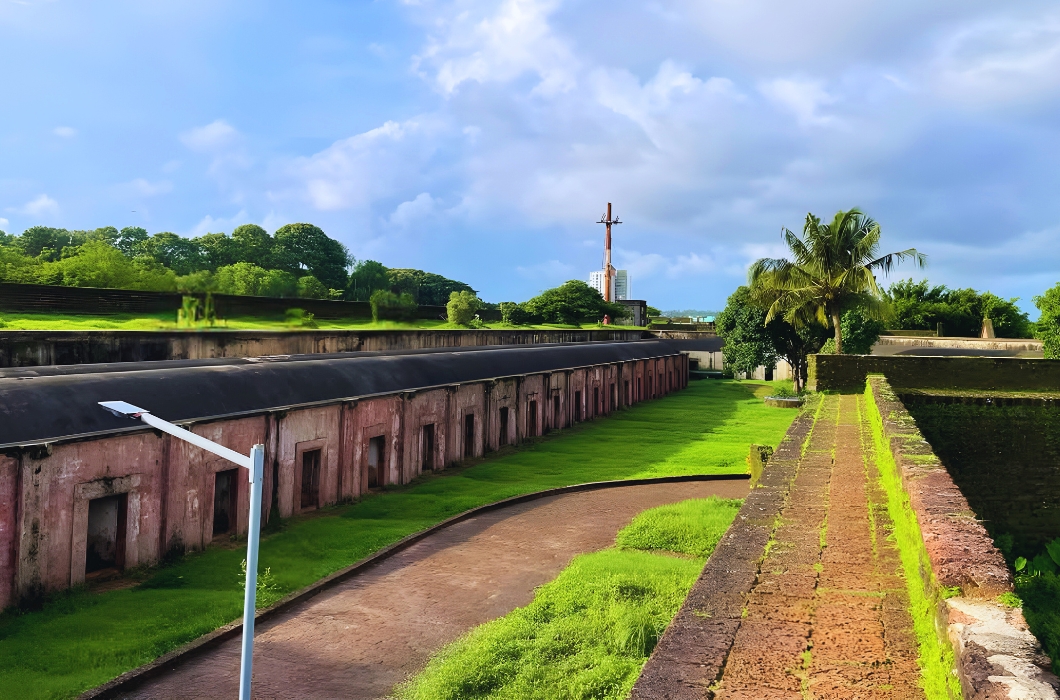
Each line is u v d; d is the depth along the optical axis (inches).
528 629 462.9
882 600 253.3
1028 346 2265.0
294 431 772.0
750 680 198.1
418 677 430.9
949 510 256.1
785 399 1873.8
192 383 709.3
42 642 463.5
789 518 360.2
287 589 571.8
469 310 2378.2
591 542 719.1
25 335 860.0
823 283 1508.4
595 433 1414.9
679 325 3882.9
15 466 517.0
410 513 807.7
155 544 622.2
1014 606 186.1
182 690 419.5
